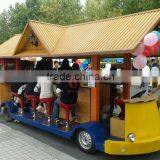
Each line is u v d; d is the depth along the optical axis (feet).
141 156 23.67
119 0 91.71
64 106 26.17
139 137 21.77
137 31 21.07
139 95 25.30
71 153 24.04
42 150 24.71
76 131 24.75
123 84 24.86
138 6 78.95
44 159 22.75
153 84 28.86
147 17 22.08
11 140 27.32
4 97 35.32
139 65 22.20
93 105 24.71
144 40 20.13
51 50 25.91
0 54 34.40
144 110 21.95
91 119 24.98
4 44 37.70
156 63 30.09
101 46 22.08
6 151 24.45
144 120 21.95
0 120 35.22
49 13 125.08
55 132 26.86
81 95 26.50
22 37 29.84
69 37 26.91
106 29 24.26
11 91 34.53
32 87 30.48
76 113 27.14
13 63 35.09
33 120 30.12
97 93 24.47
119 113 23.72
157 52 23.29
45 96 28.45
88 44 23.59
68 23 123.65
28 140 27.32
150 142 21.81
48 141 27.07
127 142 21.33
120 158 23.21
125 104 21.36
